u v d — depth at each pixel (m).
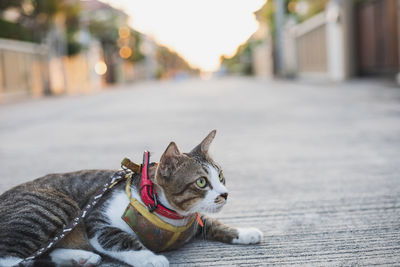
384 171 3.70
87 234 1.99
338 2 14.02
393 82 11.20
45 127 7.57
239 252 2.14
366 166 3.91
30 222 1.82
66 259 1.90
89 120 8.49
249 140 5.57
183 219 2.05
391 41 11.78
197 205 2.01
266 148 5.01
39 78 19.06
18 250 1.75
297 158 4.41
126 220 1.97
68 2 19.25
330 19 14.66
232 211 2.83
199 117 8.33
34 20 17.69
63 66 20.69
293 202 2.99
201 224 2.17
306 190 3.27
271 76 26.75
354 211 2.73
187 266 2.00
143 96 16.39
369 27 13.15
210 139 2.19
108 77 35.25
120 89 24.67
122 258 1.91
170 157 1.96
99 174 2.23
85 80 26.97
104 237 1.94
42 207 1.90
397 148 4.59
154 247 2.06
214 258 2.08
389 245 2.17
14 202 1.91
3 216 1.83
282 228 2.48
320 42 16.77
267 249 2.18
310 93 11.94
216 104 11.17
